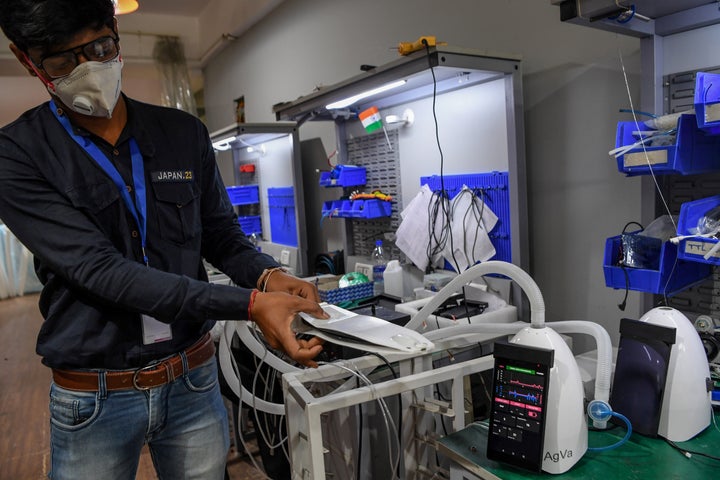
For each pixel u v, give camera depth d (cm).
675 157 122
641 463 107
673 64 146
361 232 297
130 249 108
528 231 216
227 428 128
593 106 188
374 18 304
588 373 145
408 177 253
